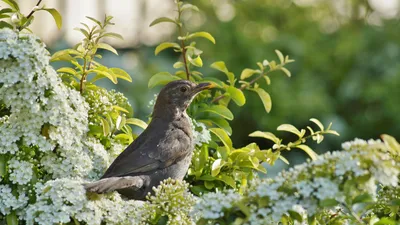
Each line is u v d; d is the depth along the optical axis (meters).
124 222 8.80
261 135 10.33
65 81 10.45
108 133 10.04
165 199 8.79
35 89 8.98
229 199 7.86
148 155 10.34
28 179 9.05
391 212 8.88
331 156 7.69
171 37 22.67
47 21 21.75
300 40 22.44
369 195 7.50
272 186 7.75
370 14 23.70
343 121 21.42
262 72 11.65
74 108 9.57
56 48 20.89
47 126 9.20
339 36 22.95
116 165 10.13
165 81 11.44
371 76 22.14
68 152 9.42
